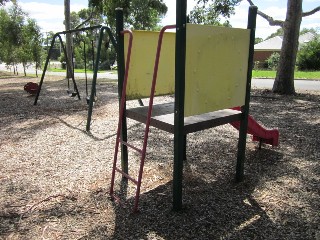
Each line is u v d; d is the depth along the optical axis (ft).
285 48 33.53
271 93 34.88
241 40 9.68
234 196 10.33
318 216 9.11
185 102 8.52
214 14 41.47
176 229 8.43
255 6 9.74
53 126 19.94
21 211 9.42
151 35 11.32
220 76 9.29
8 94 35.55
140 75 11.40
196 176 11.95
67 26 54.65
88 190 10.78
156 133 17.95
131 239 8.01
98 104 27.99
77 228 8.54
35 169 12.72
